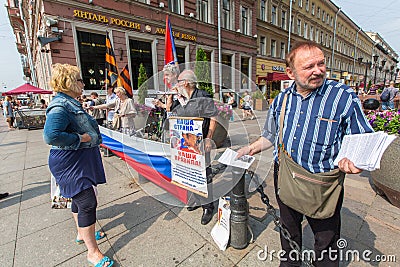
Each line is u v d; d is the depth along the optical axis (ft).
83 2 25.70
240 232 5.92
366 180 10.20
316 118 3.82
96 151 5.84
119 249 6.23
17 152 17.58
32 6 35.81
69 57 25.49
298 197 4.04
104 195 9.50
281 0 62.69
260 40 57.82
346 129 3.74
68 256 6.04
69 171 5.12
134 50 31.89
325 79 3.94
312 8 80.02
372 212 7.58
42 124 31.68
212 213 7.79
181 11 37.45
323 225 4.28
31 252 6.21
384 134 2.94
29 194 9.86
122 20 29.45
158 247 6.27
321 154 3.83
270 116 4.76
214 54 43.47
